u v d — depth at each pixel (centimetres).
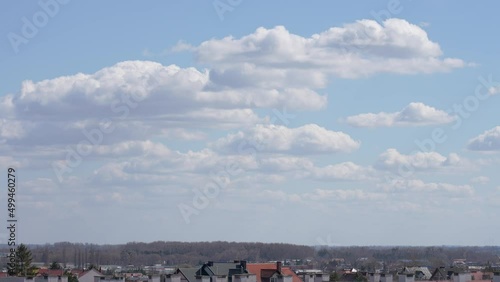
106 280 16325
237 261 18650
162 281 17188
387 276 16488
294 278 18175
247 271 18150
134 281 17988
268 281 18188
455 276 16988
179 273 17788
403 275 15962
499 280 14425
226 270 18212
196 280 15912
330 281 19688
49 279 15262
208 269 18038
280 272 18112
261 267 18725
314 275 18588
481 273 19000
